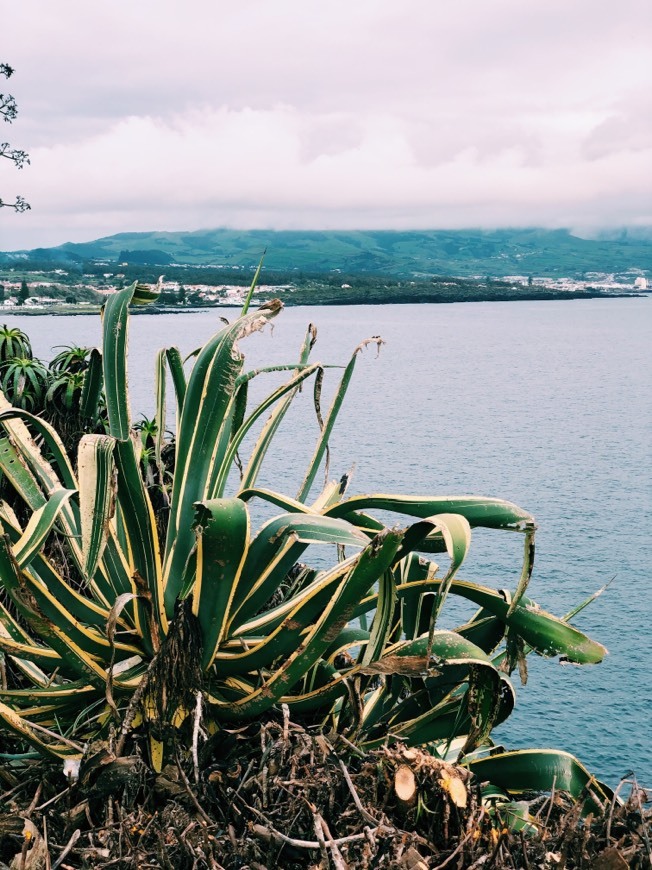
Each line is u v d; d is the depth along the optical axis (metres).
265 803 2.25
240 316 2.89
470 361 144.00
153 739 2.50
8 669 3.19
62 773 2.46
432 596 2.97
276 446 52.09
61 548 3.75
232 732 2.50
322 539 2.37
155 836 2.16
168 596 2.73
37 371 4.15
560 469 54.03
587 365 139.25
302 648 2.34
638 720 21.30
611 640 26.06
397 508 2.58
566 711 21.94
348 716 2.84
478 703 2.51
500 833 2.17
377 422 71.06
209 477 2.77
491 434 68.19
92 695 2.68
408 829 2.29
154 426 4.20
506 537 35.94
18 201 6.83
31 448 2.98
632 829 2.26
